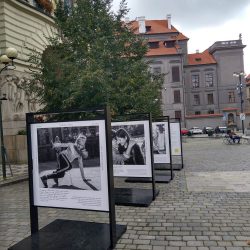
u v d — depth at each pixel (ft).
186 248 16.80
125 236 18.70
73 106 40.42
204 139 136.87
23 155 53.52
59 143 18.31
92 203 17.62
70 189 18.13
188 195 28.12
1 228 21.24
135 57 52.13
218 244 17.16
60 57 47.24
